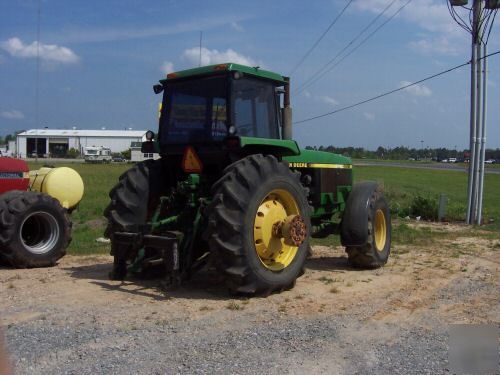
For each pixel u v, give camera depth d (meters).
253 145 6.47
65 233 8.10
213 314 5.39
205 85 6.59
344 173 8.54
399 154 141.00
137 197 6.72
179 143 6.79
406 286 6.95
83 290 6.29
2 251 7.56
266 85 6.83
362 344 4.66
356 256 8.00
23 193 7.84
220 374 3.93
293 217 6.29
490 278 7.50
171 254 6.06
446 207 16.64
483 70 14.95
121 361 4.12
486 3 14.47
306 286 6.82
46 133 94.19
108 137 96.00
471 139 15.06
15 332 4.71
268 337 4.74
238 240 5.82
